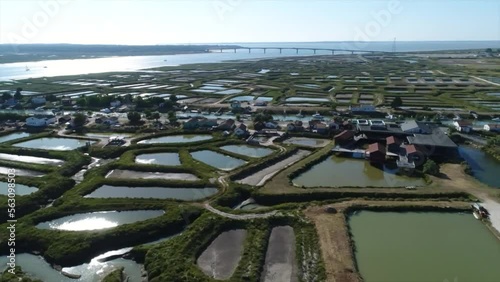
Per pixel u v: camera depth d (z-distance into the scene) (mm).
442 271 35250
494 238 40812
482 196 50000
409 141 70938
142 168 61812
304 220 44125
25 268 36938
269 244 40469
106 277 34438
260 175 59188
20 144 77562
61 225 44906
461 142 76562
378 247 39250
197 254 38562
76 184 57188
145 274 35781
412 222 44469
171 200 49938
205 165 62438
